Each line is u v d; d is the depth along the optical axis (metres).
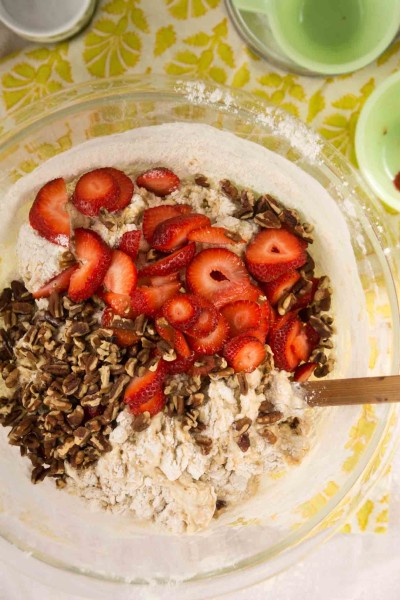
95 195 0.49
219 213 0.50
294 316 0.50
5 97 0.53
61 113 0.51
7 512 0.51
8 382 0.49
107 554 0.51
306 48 0.52
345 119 0.54
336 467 0.51
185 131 0.52
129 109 0.52
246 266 0.49
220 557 0.51
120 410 0.48
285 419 0.49
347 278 0.52
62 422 0.48
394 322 0.51
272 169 0.52
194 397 0.47
